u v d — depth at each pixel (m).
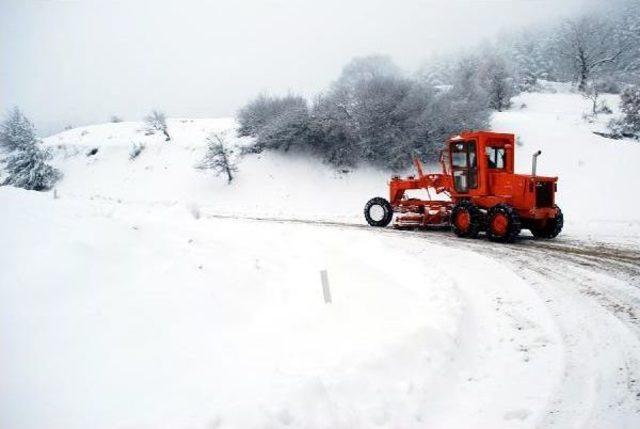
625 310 5.44
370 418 3.36
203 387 3.51
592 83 41.97
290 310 5.51
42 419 2.81
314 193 22.50
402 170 24.05
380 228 13.60
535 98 38.25
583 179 19.72
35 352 3.43
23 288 4.12
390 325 5.09
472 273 7.77
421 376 4.06
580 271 7.32
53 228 5.51
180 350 4.04
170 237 6.75
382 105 24.62
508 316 5.61
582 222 13.52
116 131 35.94
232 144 27.38
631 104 25.89
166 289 5.01
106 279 4.77
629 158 20.39
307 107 27.00
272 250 8.33
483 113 26.81
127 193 25.47
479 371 4.25
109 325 4.04
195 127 33.72
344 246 10.52
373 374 3.95
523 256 8.73
